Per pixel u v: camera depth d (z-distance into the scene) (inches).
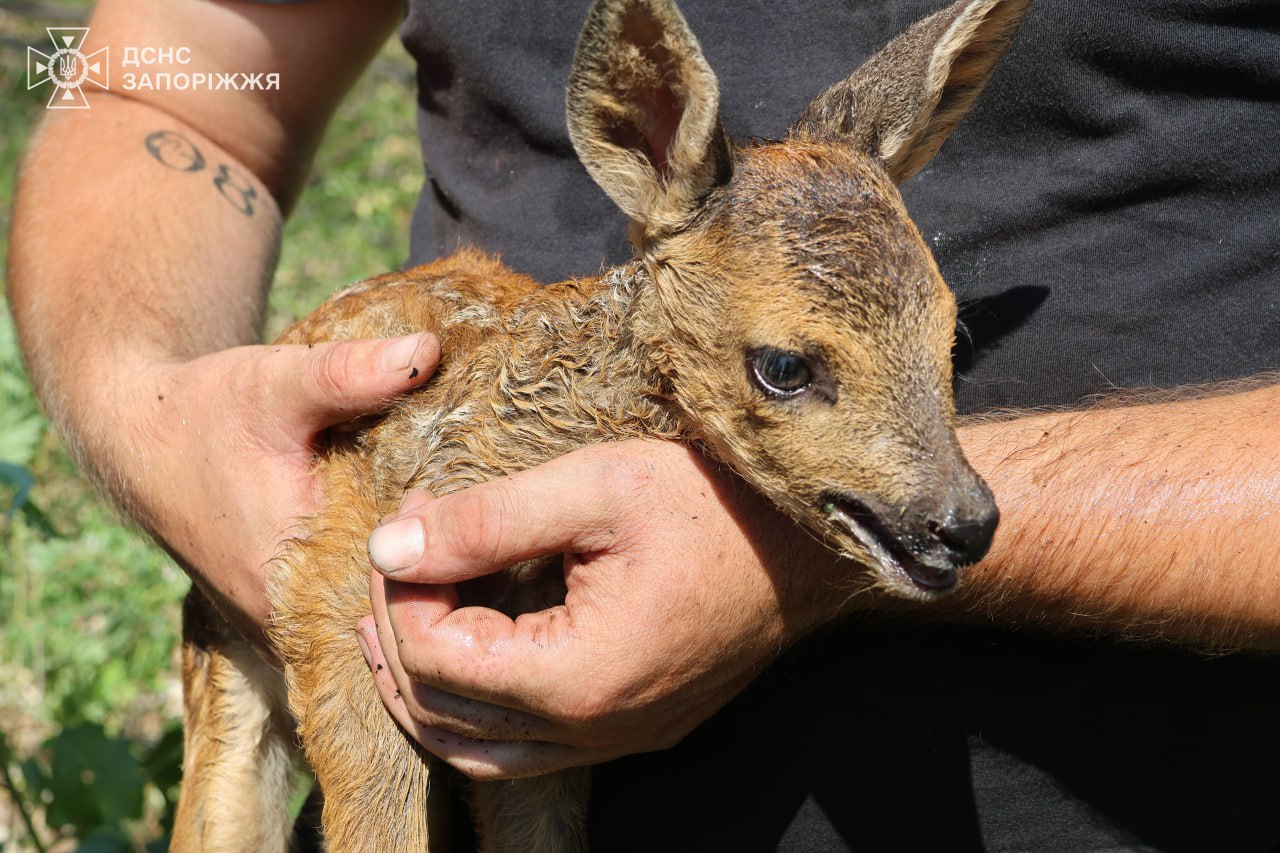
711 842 37.8
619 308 38.8
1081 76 37.7
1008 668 37.1
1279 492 35.3
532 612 38.3
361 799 38.1
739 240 37.3
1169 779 37.1
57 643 56.0
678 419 38.4
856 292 36.6
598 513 35.5
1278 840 37.2
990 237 38.2
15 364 54.1
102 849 44.3
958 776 37.3
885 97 38.1
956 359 38.3
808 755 37.5
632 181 38.3
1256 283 37.5
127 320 40.8
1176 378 37.6
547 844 38.9
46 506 62.9
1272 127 37.2
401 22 44.8
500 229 40.8
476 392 39.0
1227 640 35.8
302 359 38.2
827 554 36.4
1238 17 37.1
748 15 39.3
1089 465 36.0
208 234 42.4
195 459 38.9
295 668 38.5
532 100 40.1
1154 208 37.7
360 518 38.6
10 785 45.0
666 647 35.4
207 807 43.3
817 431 36.7
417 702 36.3
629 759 38.3
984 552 35.5
